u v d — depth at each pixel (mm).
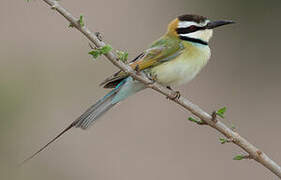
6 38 14039
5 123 12062
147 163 12688
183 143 13188
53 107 12719
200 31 8828
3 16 14547
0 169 11602
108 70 13508
